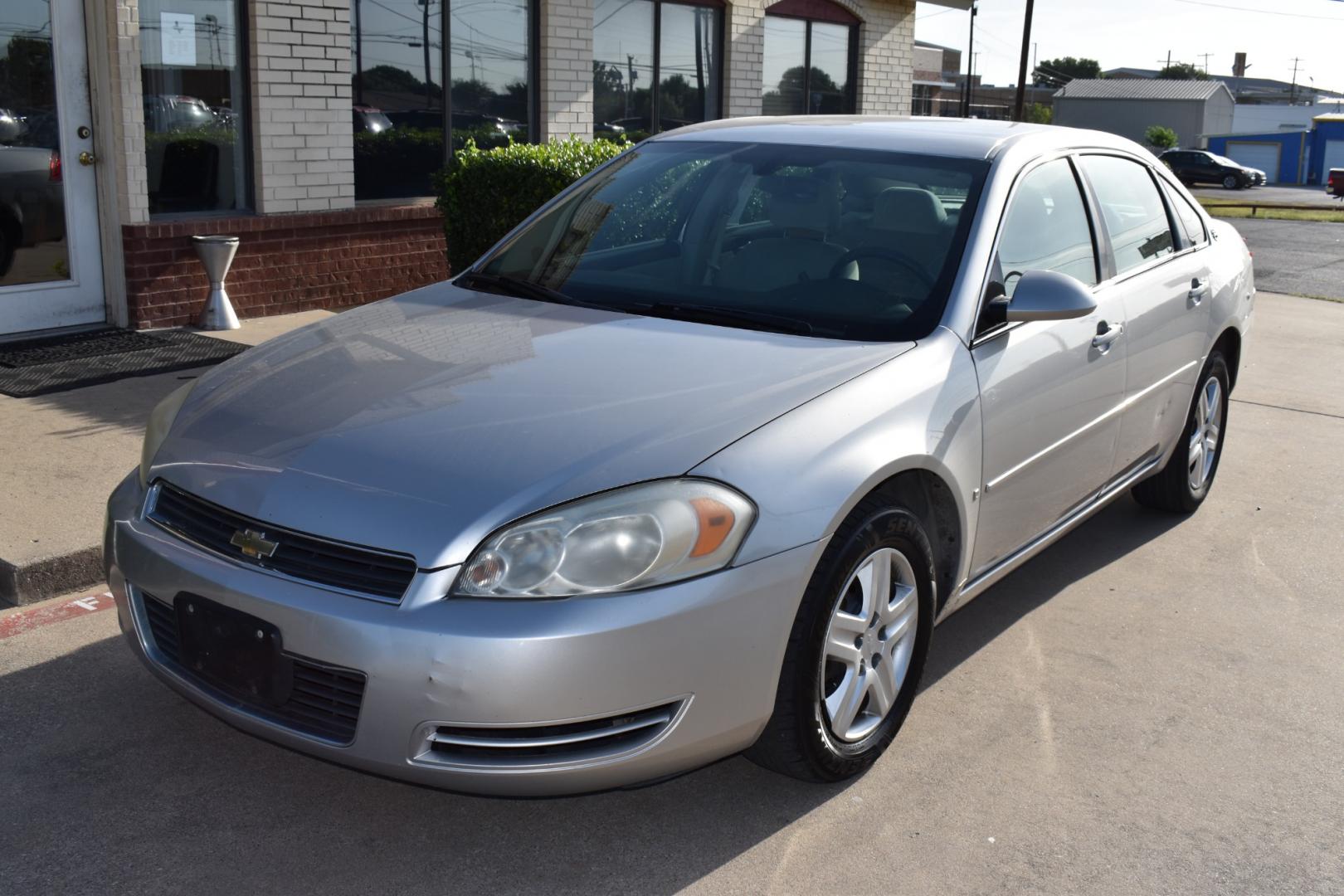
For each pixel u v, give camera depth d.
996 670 3.96
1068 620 4.39
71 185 7.46
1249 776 3.36
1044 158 4.09
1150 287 4.51
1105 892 2.83
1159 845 3.02
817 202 3.87
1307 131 74.50
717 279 3.73
